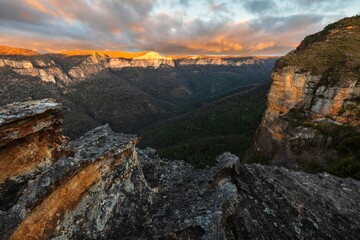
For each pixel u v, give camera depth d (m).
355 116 35.16
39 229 6.90
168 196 11.32
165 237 8.45
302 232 9.93
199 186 11.82
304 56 47.50
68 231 7.66
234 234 9.53
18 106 7.20
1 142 6.62
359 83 36.72
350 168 20.50
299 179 14.18
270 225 10.13
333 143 32.84
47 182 7.20
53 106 7.70
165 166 14.31
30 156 7.39
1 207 6.63
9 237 6.13
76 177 8.07
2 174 6.88
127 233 8.95
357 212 11.66
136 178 10.50
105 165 9.16
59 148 8.22
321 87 40.16
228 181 12.54
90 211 8.39
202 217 8.95
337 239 9.76
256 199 11.44
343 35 58.78
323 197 12.39
